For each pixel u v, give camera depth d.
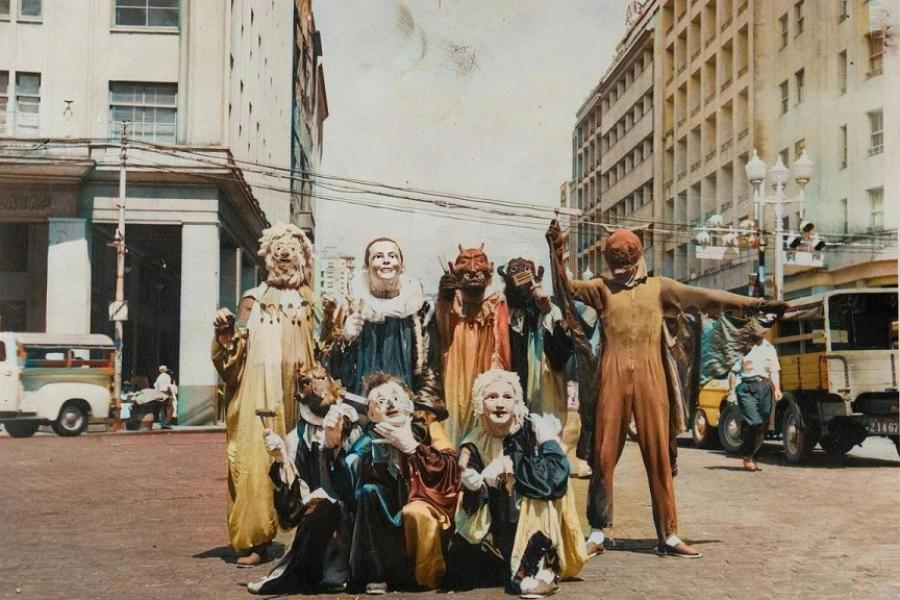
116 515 7.70
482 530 5.11
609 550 6.07
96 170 20.30
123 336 22.36
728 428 11.83
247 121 22.45
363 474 5.11
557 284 5.70
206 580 5.31
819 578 5.28
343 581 5.07
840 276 22.09
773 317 5.91
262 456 5.58
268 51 22.52
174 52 20.95
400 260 5.68
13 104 20.66
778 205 18.53
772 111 22.17
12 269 20.45
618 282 5.93
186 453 13.55
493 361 5.56
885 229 22.08
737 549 6.05
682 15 21.44
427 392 5.25
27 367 18.00
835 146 22.50
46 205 20.14
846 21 22.33
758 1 22.02
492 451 5.14
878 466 10.43
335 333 5.68
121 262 20.03
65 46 20.81
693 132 20.94
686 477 9.42
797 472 9.87
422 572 5.04
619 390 5.89
